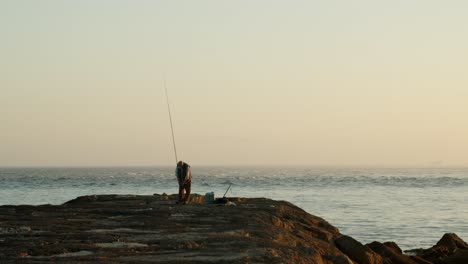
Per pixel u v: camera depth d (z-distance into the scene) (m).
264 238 18.17
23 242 15.58
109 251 14.54
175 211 24.25
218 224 20.70
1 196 79.69
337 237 25.11
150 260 13.38
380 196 88.38
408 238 41.91
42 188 105.44
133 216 22.72
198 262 13.21
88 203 28.80
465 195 93.38
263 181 147.25
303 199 78.62
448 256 28.25
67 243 15.56
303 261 15.44
